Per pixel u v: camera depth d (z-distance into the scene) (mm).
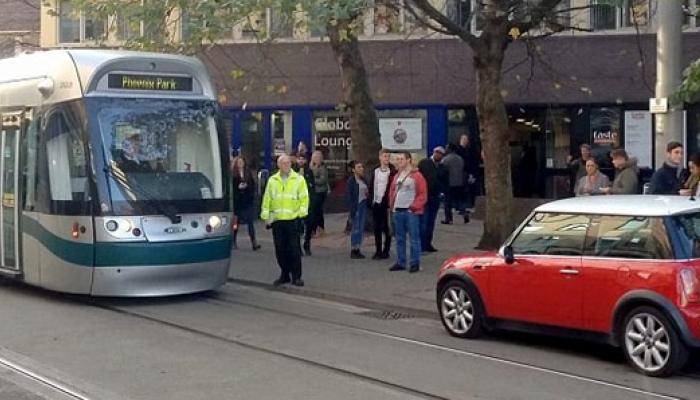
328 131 40531
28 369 13508
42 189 19891
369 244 28375
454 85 39688
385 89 40031
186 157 19781
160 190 19203
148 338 15836
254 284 22422
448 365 13891
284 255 21469
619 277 13508
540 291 14547
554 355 14703
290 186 21406
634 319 13383
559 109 39031
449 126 39938
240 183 28172
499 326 15375
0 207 21516
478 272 15602
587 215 14281
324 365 13797
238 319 17844
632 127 38344
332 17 18391
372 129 29656
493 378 13086
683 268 12969
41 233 19891
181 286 19422
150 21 21797
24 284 22312
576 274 14047
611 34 38250
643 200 14148
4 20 50281
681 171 18984
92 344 15312
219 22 19141
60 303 19562
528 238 14984
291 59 40281
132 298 20203
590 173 20906
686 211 13547
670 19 18906
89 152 18859
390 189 23797
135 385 12562
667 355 13023
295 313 18688
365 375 13180
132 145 19234
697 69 16547
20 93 20938
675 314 12898
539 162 39312
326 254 26422
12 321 17406
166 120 19641
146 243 18875
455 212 36406
